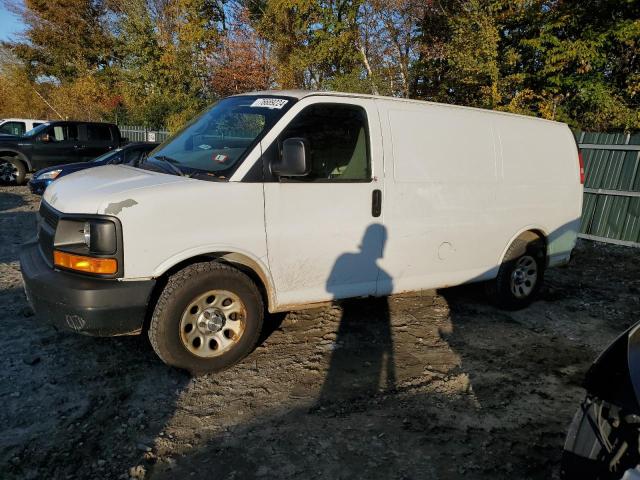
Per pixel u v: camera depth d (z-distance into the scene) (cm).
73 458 275
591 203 902
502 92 1351
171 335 340
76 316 314
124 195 322
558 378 389
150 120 2358
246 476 267
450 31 1617
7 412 312
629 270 722
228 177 353
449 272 468
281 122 371
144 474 264
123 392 339
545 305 563
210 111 439
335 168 396
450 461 286
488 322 500
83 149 1451
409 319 496
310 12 1986
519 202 506
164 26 2564
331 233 391
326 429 310
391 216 419
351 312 507
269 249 366
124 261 317
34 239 401
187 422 311
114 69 3130
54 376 356
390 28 1867
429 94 1734
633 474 177
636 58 1236
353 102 405
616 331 491
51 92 3388
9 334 420
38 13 3312
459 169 459
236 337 369
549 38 1255
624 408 191
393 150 419
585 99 1218
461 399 352
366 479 268
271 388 354
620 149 865
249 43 2081
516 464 286
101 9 3366
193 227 336
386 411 332
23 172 1373
